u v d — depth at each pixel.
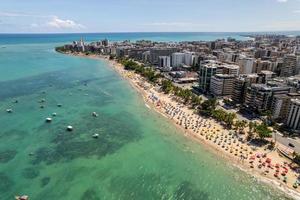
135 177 127.44
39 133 168.38
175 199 113.44
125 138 167.38
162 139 167.50
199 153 150.62
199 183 124.38
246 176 129.38
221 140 163.88
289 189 119.50
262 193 117.69
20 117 192.75
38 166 132.75
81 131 174.62
